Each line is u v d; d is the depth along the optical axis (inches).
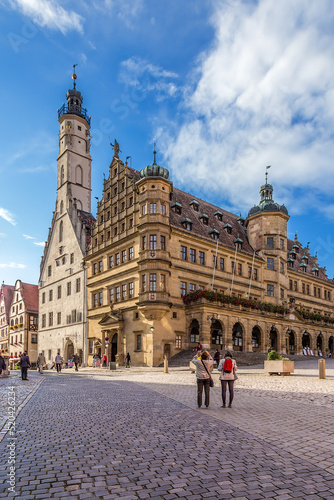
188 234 1929.1
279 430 376.2
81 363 2215.8
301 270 2844.5
